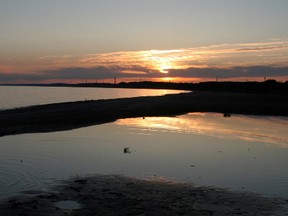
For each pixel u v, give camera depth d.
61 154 16.91
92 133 23.33
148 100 50.62
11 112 36.75
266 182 12.65
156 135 22.80
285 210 9.96
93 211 9.69
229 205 10.30
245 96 61.16
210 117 34.22
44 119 29.31
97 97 88.12
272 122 30.94
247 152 17.81
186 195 11.13
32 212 9.56
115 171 13.96
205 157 16.58
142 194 11.16
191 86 156.38
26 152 17.23
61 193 11.16
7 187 11.72
